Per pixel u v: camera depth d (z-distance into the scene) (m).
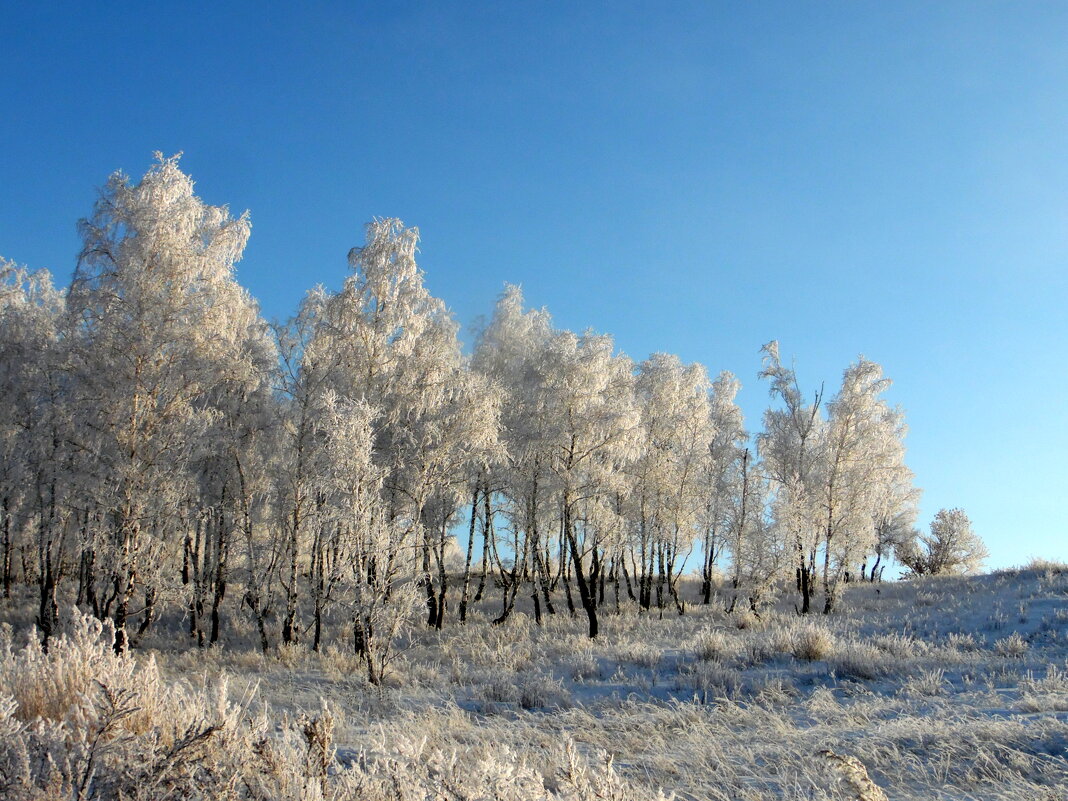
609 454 23.66
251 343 23.17
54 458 18.45
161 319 18.06
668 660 15.03
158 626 25.72
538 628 23.03
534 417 24.44
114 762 3.64
